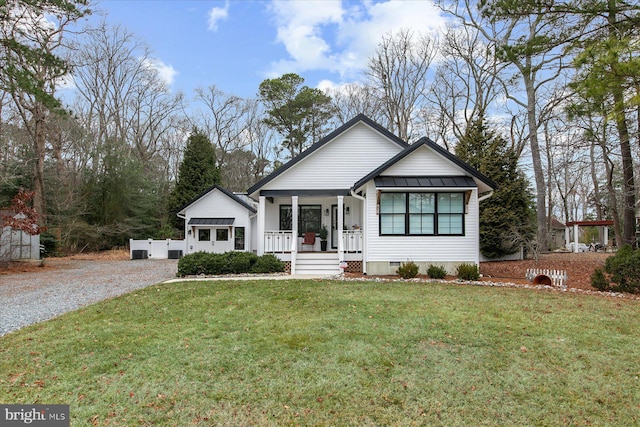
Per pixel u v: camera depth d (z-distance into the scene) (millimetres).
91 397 3725
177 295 8625
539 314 6617
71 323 6371
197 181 28062
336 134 14344
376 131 14539
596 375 4137
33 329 6059
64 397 3727
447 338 5285
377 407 3471
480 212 17766
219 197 21141
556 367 4340
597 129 12180
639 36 8047
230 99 40469
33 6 13477
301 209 16031
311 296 8273
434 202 12148
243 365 4406
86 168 25984
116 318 6672
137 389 3869
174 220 27641
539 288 9578
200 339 5359
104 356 4770
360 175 14492
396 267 12094
